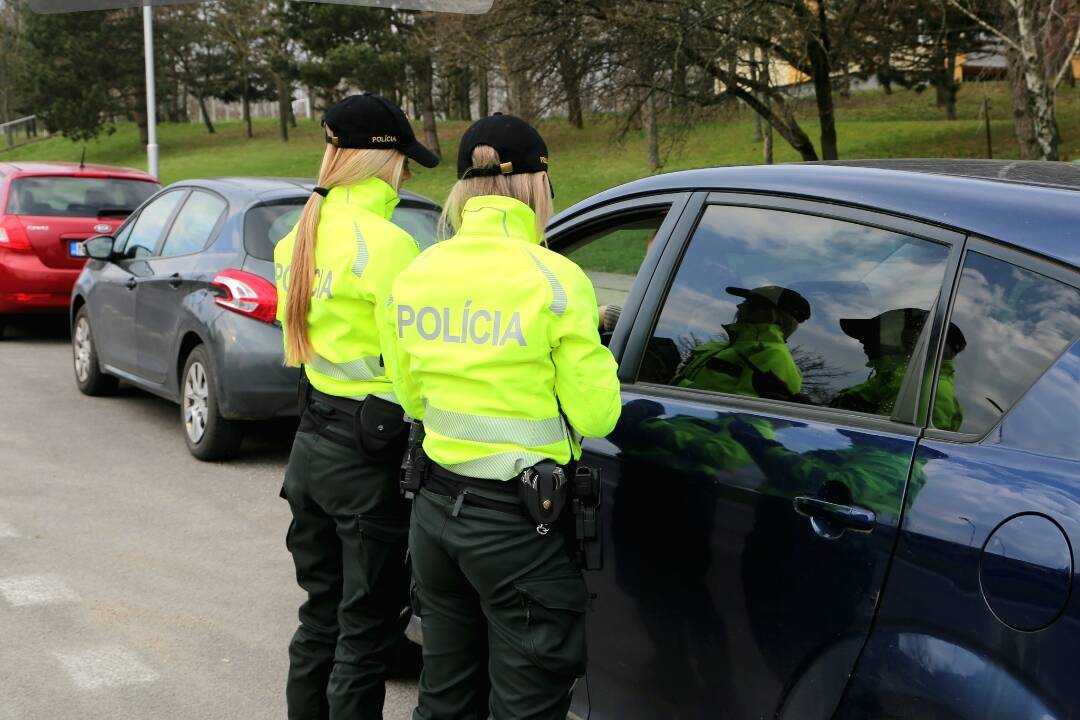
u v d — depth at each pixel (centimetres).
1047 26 1298
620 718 271
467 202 243
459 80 2711
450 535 238
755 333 255
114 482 618
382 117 289
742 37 1761
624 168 3114
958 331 211
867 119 3528
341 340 286
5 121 6494
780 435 234
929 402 211
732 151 3120
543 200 244
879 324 228
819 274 245
